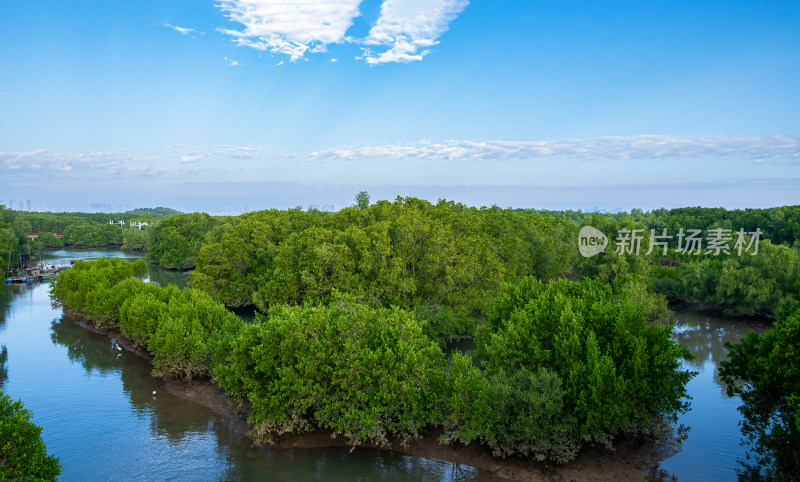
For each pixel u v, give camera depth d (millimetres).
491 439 27219
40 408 37438
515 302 36375
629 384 26375
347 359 28906
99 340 58594
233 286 69750
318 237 54219
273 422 29500
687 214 135750
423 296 54094
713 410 36062
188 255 127062
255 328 32312
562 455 26672
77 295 62500
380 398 28781
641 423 27844
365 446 30797
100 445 31219
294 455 29797
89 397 39531
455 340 55344
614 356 28000
